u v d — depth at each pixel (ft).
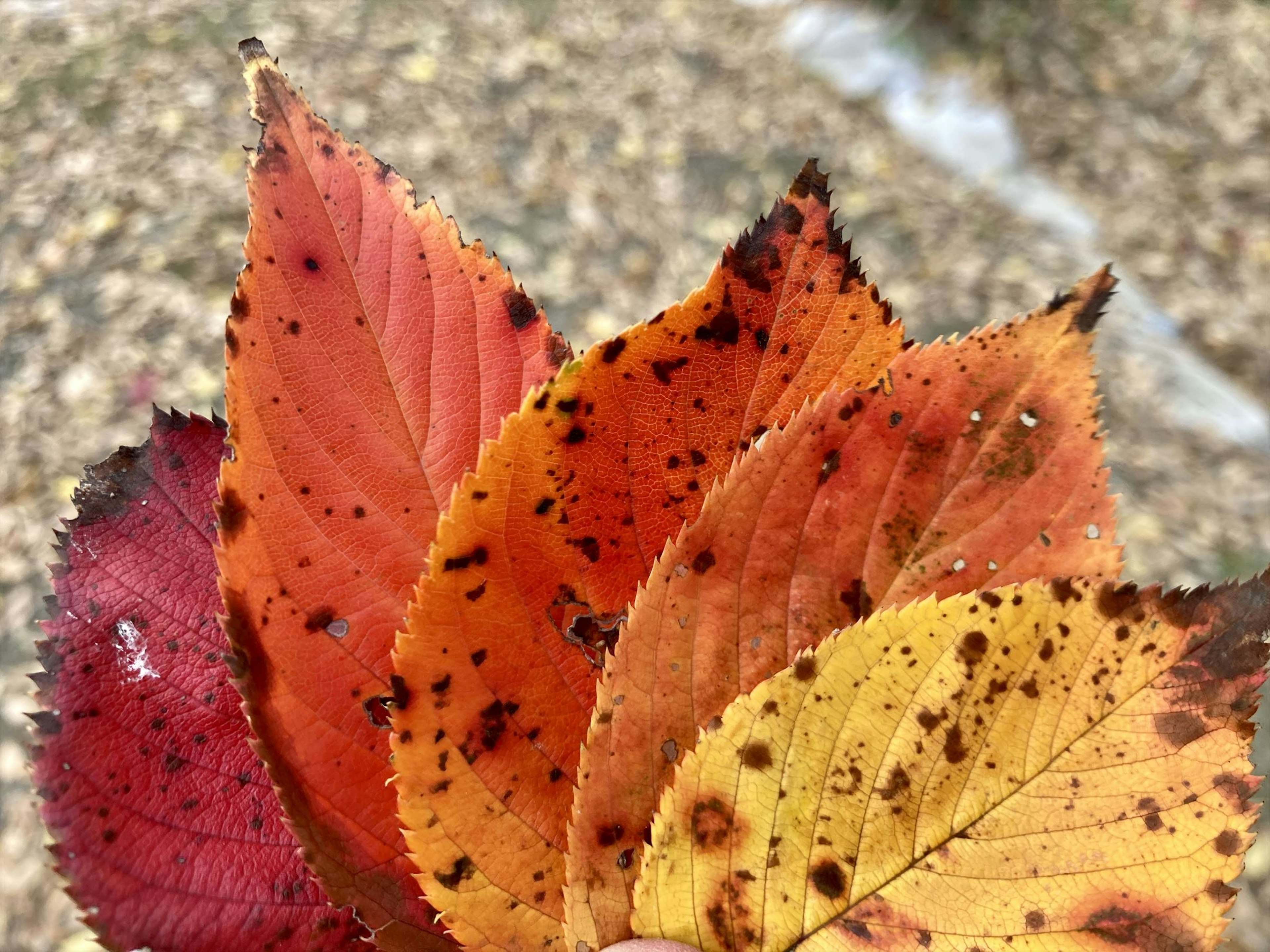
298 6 5.58
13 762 3.01
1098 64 5.83
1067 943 0.38
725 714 0.38
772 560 0.40
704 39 5.88
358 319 0.42
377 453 0.41
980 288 4.65
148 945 0.40
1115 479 3.85
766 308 0.41
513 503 0.38
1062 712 0.38
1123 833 0.38
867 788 0.39
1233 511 3.83
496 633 0.38
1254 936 2.77
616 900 0.39
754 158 5.20
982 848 0.39
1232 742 0.37
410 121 5.06
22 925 2.77
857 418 0.40
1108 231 5.02
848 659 0.38
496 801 0.38
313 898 0.42
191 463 0.47
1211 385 4.32
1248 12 6.31
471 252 0.43
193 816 0.42
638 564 0.40
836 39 5.72
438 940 0.39
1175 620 0.37
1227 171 5.35
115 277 4.21
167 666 0.44
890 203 5.05
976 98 5.49
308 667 0.39
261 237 0.40
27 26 5.25
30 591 3.34
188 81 5.03
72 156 4.65
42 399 3.84
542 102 5.33
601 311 4.45
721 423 0.41
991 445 0.41
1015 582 0.41
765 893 0.39
